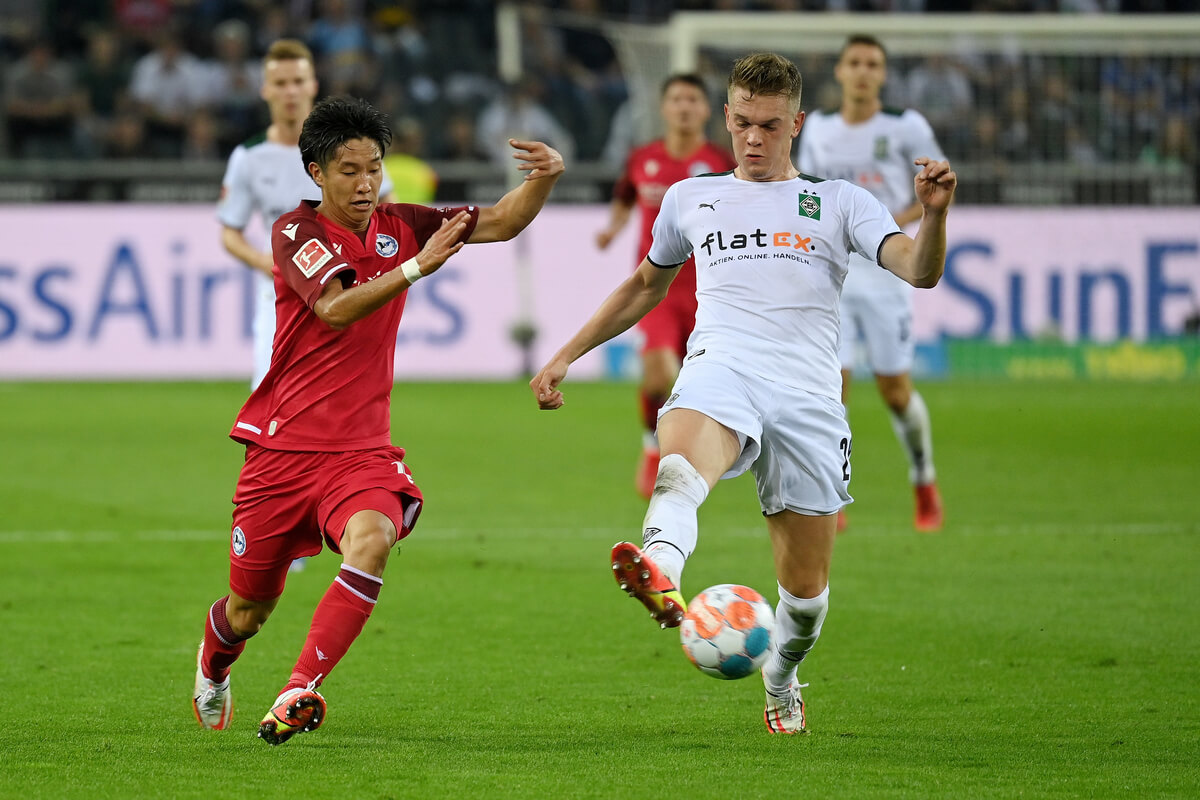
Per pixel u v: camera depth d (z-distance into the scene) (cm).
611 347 6544
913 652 2219
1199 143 6725
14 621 2416
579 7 7662
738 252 1753
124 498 3659
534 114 7150
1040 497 3750
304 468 1677
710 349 1747
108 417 5159
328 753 1659
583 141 7381
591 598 2605
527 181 1761
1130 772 1580
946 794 1491
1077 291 6419
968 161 6638
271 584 1720
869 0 7600
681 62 6112
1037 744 1708
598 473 4097
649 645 2269
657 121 6656
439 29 7600
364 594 1600
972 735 1755
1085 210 6431
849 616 2466
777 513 1742
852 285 3250
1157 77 6719
